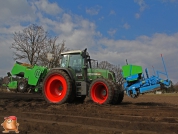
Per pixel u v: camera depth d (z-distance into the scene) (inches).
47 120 264.7
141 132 199.8
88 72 418.0
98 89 385.1
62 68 414.9
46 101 418.9
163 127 214.5
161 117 261.7
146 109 323.0
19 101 462.0
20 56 1437.0
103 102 367.6
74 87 407.5
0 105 384.8
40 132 203.3
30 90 484.7
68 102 401.4
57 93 416.2
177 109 324.2
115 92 369.4
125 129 215.8
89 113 295.1
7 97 623.2
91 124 241.0
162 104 432.8
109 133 197.9
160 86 390.9
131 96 411.2
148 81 399.2
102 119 252.2
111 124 233.9
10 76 526.9
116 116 270.8
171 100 633.6
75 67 420.8
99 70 415.8
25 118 277.3
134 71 413.4
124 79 424.8
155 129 212.4
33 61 1435.8
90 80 415.5
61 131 205.8
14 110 331.6
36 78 468.1
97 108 331.9
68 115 287.7
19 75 514.6
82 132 201.8
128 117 263.3
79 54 422.0
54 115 281.4
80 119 258.8
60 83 413.4
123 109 321.7
